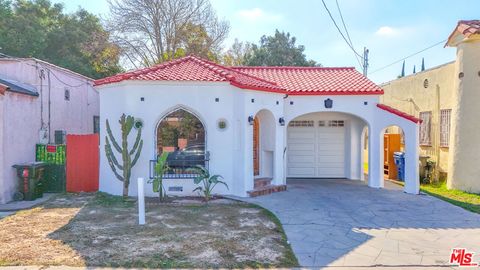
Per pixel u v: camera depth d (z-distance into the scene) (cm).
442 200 1251
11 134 1242
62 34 3009
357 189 1461
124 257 690
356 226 924
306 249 754
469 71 1405
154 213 1033
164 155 1157
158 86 1257
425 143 1805
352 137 1739
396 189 1469
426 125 1794
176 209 1083
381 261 694
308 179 1744
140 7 3177
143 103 1252
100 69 3191
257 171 1502
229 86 1284
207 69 1368
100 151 1361
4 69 1452
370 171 1520
